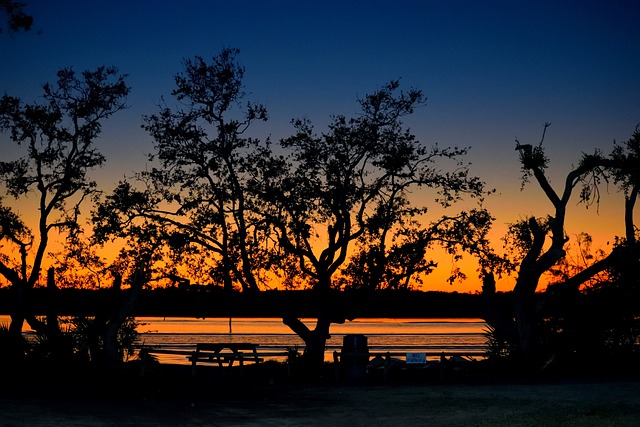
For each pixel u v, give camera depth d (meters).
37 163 35.25
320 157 35.75
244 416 18.97
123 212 35.56
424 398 22.70
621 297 32.22
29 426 16.17
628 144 32.78
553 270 37.19
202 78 35.53
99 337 31.41
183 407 20.59
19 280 33.22
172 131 35.31
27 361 30.17
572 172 32.81
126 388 25.92
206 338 87.50
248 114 36.03
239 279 35.69
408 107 35.97
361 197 35.47
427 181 36.44
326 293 35.84
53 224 35.34
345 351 29.62
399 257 35.59
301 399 22.86
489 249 36.31
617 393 23.34
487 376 30.19
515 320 33.12
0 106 34.75
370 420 18.33
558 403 21.00
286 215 36.25
